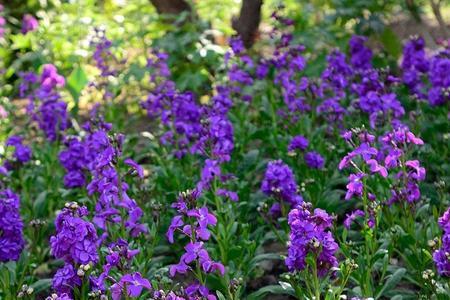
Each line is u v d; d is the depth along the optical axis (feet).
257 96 25.31
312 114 21.31
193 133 19.74
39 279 17.40
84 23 34.99
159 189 19.15
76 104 26.99
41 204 19.66
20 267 16.15
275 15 22.79
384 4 30.68
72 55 31.09
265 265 17.01
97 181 14.19
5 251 14.83
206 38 29.81
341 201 18.63
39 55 32.45
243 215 17.93
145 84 30.96
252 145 23.73
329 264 11.99
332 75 21.03
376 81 19.40
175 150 19.76
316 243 11.50
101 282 12.02
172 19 30.53
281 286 14.52
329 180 19.30
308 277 12.32
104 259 14.60
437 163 19.35
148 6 36.19
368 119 20.26
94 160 16.74
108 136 14.06
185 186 18.21
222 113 19.42
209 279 15.12
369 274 13.97
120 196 13.80
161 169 19.84
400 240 14.87
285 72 22.03
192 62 28.76
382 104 18.22
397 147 14.48
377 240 15.56
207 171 16.16
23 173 21.83
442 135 20.27
